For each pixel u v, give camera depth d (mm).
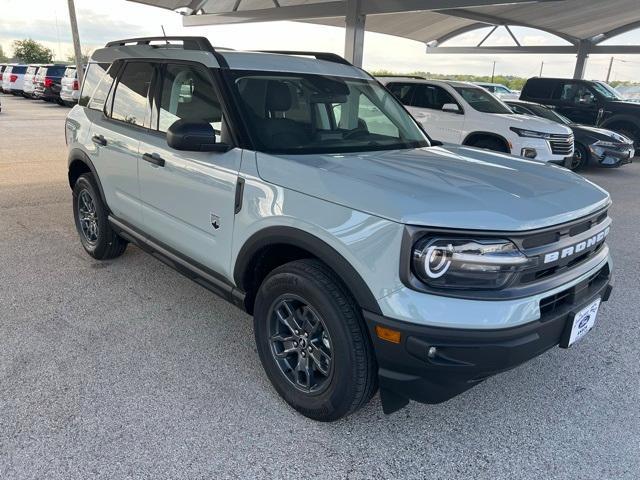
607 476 2355
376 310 2225
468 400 2893
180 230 3312
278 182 2596
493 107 9422
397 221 2141
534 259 2229
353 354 2363
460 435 2607
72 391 2814
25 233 5441
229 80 3049
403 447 2510
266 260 2859
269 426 2611
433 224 2109
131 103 3885
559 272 2414
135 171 3674
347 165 2664
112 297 3996
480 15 16125
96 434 2496
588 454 2492
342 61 3889
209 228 3041
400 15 16000
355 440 2543
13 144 12000
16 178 8148
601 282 2734
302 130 3082
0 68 33281
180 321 3656
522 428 2670
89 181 4383
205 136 2797
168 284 4270
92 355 3182
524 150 8477
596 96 13797
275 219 2572
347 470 2354
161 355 3215
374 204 2232
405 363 2201
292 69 3367
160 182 3406
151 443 2455
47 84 24859
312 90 3316
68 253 4898
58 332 3441
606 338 3629
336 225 2326
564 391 2994
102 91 4348
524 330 2178
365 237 2227
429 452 2482
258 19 13531
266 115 3012
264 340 2814
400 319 2156
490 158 3227
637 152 13641
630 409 2844
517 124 8594
